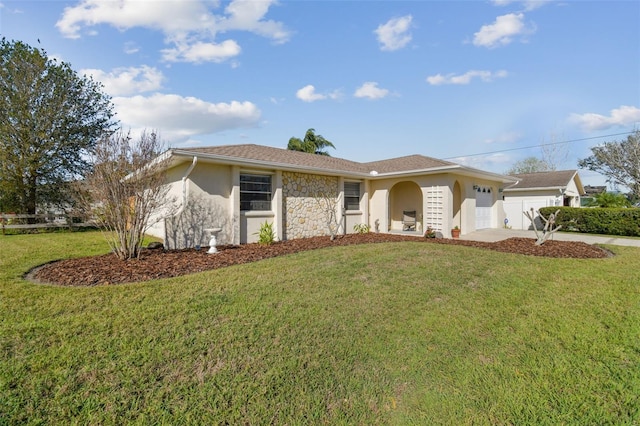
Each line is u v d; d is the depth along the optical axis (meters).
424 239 12.49
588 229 17.08
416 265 7.20
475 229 16.41
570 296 5.34
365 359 3.43
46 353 3.23
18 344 3.38
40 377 2.86
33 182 16.33
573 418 2.58
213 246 8.90
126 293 5.00
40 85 15.81
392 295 5.25
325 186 13.86
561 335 3.96
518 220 22.64
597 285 5.93
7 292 4.97
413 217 16.78
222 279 5.89
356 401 2.80
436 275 6.44
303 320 4.21
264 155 12.45
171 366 3.11
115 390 2.75
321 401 2.77
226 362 3.22
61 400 2.61
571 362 3.39
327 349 3.57
